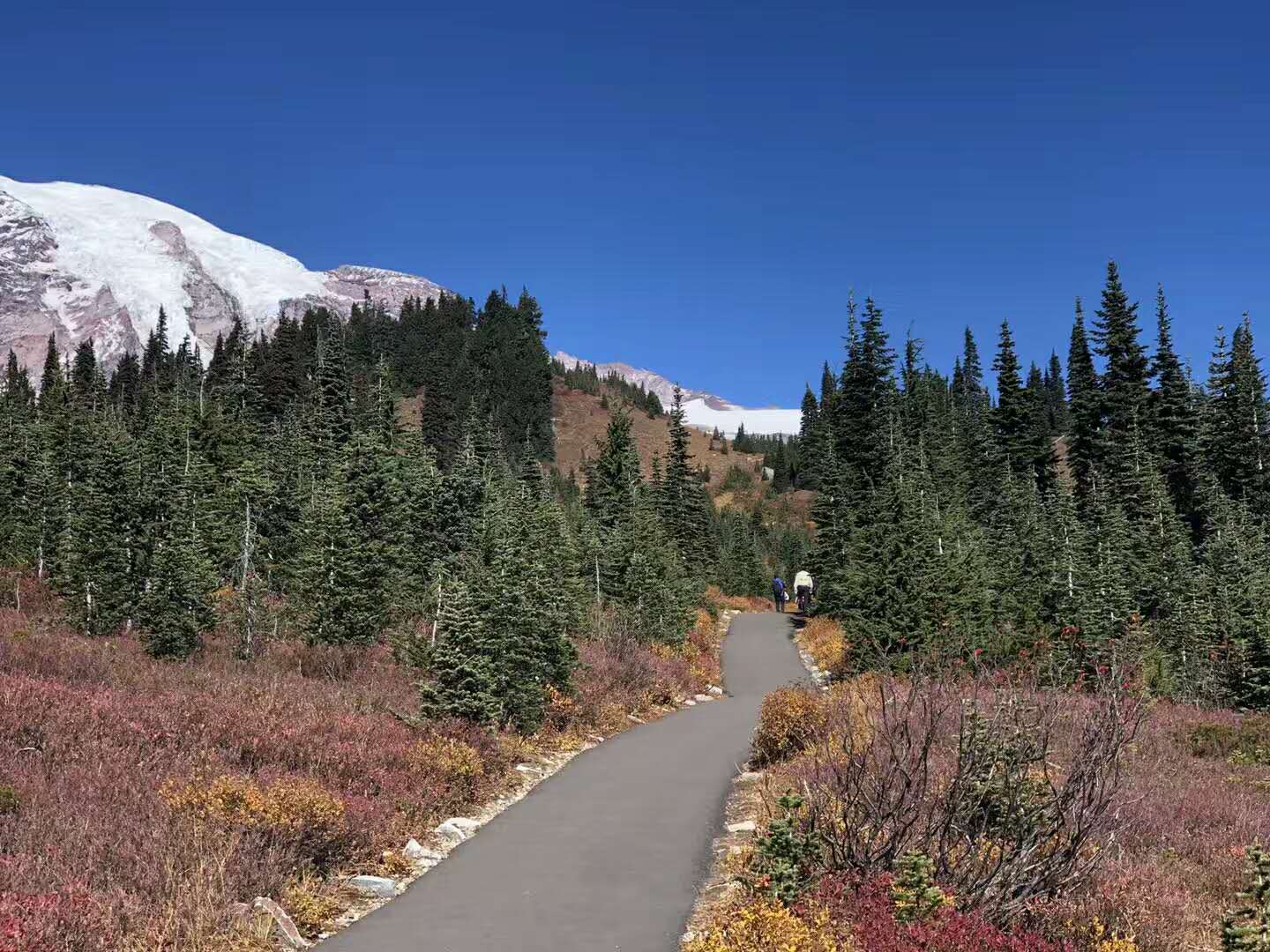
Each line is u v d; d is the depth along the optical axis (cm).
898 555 2256
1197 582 2912
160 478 2397
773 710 1502
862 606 2270
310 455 3747
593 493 5381
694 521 5781
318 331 13512
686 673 2653
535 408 16238
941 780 827
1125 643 948
